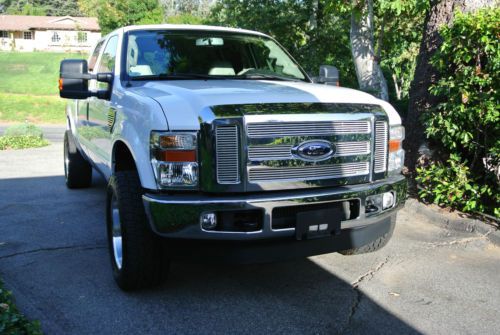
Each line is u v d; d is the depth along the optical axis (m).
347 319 3.74
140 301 4.00
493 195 6.00
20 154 12.73
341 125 3.84
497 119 5.54
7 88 45.34
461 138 6.00
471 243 5.38
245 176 3.58
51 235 5.69
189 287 4.27
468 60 5.72
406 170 7.23
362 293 4.18
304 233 3.69
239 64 5.36
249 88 4.15
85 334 3.49
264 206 3.56
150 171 3.70
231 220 3.61
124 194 3.95
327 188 3.85
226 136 3.54
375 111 4.05
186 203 3.50
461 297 4.14
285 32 15.24
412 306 3.96
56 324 3.62
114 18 46.41
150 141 3.68
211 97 3.73
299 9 14.89
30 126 15.62
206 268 4.68
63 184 8.62
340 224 3.83
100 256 5.02
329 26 14.80
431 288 4.30
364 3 8.45
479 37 5.57
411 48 18.98
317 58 15.02
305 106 3.76
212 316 3.76
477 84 5.86
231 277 4.48
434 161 6.86
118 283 4.18
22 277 4.47
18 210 6.79
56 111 36.19
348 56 15.05
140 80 4.77
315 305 3.96
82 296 4.08
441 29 6.00
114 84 4.83
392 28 11.30
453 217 5.99
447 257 5.02
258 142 3.58
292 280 4.43
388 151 4.19
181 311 3.84
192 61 5.13
